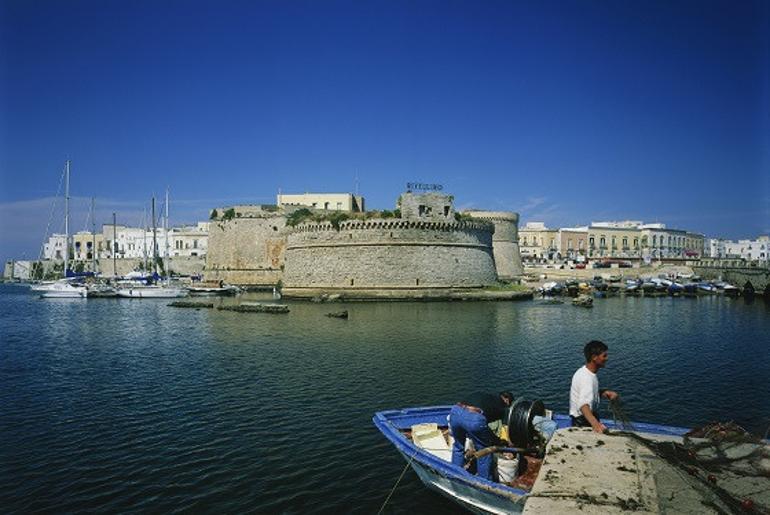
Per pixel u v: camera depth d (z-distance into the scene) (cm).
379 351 3123
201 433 1719
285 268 7825
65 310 6109
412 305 6119
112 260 12912
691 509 493
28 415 1917
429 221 6850
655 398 2147
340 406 2000
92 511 1213
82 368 2741
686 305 6662
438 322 4522
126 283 8962
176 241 13138
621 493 516
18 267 16862
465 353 3058
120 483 1357
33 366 2803
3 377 2538
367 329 4088
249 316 5178
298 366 2712
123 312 5806
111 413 1938
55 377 2531
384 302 6488
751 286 7862
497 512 1038
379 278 6750
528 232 14912
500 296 6769
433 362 2795
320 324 4434
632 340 3672
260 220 8988
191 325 4538
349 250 6919
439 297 6606
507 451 1082
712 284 8656
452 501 1205
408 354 3025
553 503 500
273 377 2473
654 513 478
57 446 1609
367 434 1697
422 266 6794
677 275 10925
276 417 1873
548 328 4231
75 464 1474
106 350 3306
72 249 15225
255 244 8975
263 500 1270
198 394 2189
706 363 2850
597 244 15450
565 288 8138
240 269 8988
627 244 15875
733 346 3422
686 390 2267
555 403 2061
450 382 2362
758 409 1991
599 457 604
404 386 2291
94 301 7481
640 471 566
